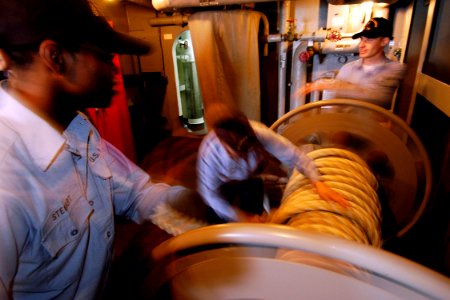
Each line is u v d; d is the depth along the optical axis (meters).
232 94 2.58
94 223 0.63
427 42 2.01
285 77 2.79
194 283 0.70
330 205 0.92
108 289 0.75
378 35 1.95
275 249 0.61
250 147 1.32
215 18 2.37
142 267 0.80
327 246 0.52
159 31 3.83
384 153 1.66
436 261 1.65
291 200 1.05
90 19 0.49
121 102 3.03
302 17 2.66
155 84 4.14
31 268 0.51
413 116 2.21
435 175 1.80
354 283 0.55
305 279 0.60
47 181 0.52
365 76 2.11
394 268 0.47
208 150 1.36
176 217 0.85
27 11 0.42
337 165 1.17
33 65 0.47
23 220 0.47
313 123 1.77
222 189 1.40
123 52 0.56
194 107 4.28
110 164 0.77
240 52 2.45
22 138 0.49
